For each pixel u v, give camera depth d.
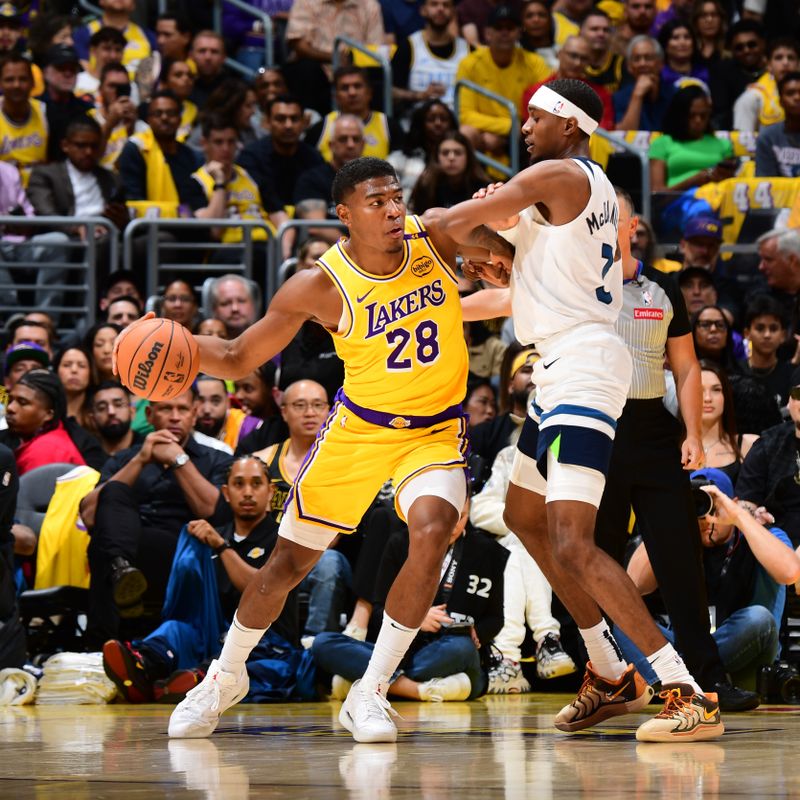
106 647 13.26
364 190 8.74
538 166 8.56
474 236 8.85
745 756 7.57
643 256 18.66
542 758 7.61
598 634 9.30
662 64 27.09
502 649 15.03
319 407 15.73
